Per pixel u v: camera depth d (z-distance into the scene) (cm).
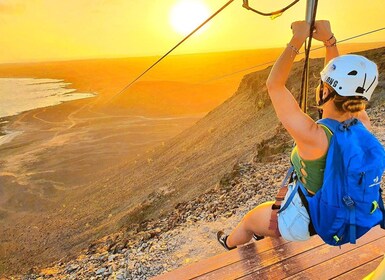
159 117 12356
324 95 220
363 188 211
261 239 351
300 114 212
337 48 244
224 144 4228
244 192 1080
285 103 212
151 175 4191
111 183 4594
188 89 16888
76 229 3003
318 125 217
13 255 2711
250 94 6009
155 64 232
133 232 1116
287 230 250
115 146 8106
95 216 3234
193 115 12775
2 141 9462
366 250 337
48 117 13375
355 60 206
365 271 315
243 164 1636
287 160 1308
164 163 4609
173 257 755
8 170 6500
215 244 781
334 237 227
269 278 310
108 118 12469
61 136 9650
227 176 1360
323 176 219
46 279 886
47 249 2644
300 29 211
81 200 4300
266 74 5931
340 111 216
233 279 311
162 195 2281
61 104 16375
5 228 3791
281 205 259
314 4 204
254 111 5031
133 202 3008
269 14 196
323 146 212
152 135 9250
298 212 239
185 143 5338
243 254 334
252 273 315
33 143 8969
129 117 12500
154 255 784
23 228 3612
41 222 3756
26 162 7038
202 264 327
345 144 209
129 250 864
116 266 780
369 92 209
